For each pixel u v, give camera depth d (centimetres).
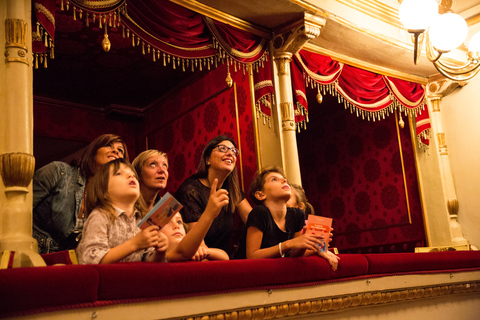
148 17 388
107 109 723
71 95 681
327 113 838
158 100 699
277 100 469
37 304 171
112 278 192
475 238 595
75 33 524
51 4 322
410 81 623
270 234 295
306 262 273
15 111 283
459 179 616
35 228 307
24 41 296
